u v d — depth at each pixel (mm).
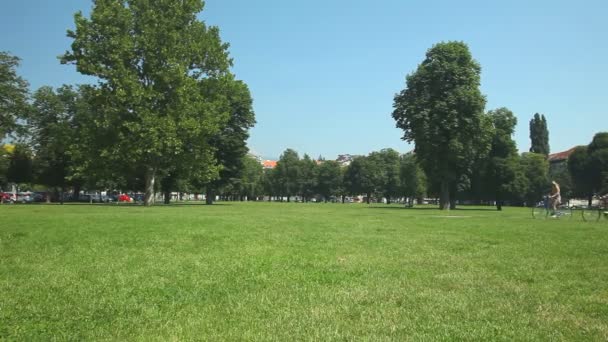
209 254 13641
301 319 7016
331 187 171875
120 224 23594
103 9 54094
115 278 10062
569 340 6168
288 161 174250
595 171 107938
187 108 55250
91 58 53219
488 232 21453
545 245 16219
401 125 69812
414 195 129750
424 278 10195
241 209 51500
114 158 53406
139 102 52781
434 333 6426
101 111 54938
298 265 11820
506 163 83312
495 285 9531
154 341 6023
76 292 8789
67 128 61531
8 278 10055
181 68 54375
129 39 53750
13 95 76312
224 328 6578
